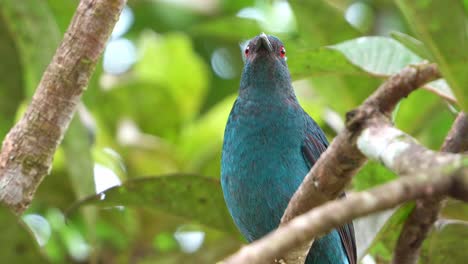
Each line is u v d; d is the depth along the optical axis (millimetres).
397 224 9672
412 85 6738
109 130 13352
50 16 10875
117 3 9055
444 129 12906
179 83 14070
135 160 13148
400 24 14352
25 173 9203
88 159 10656
